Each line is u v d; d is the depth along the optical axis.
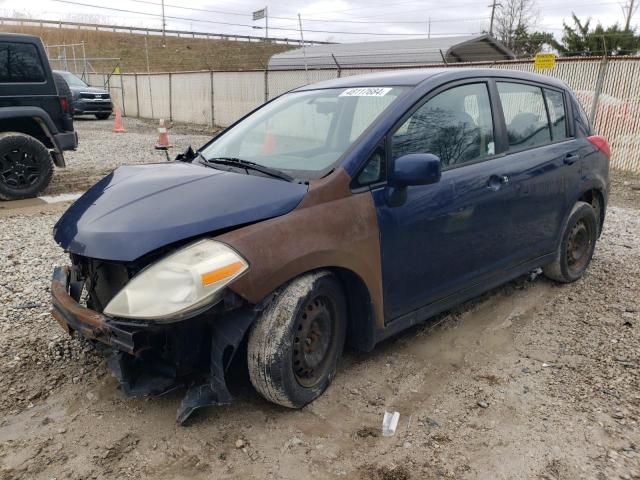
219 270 2.52
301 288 2.81
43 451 2.70
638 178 10.41
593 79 11.23
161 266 2.56
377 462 2.62
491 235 3.82
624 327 4.00
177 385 2.81
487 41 21.52
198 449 2.71
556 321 4.14
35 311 4.19
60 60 34.25
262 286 2.63
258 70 18.80
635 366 3.44
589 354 3.62
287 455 2.67
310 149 3.37
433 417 2.97
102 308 3.00
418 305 3.47
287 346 2.76
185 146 14.11
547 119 4.45
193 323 2.60
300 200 2.87
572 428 2.86
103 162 11.40
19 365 3.44
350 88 3.79
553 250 4.51
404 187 3.19
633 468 2.56
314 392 3.03
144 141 15.30
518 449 2.71
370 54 20.05
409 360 3.57
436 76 3.65
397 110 3.32
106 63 53.31
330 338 3.13
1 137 7.86
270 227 2.73
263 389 2.81
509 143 4.01
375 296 3.16
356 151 3.12
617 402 3.07
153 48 60.03
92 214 2.92
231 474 2.55
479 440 2.78
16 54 8.05
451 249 3.55
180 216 2.71
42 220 6.92
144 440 2.78
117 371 2.73
